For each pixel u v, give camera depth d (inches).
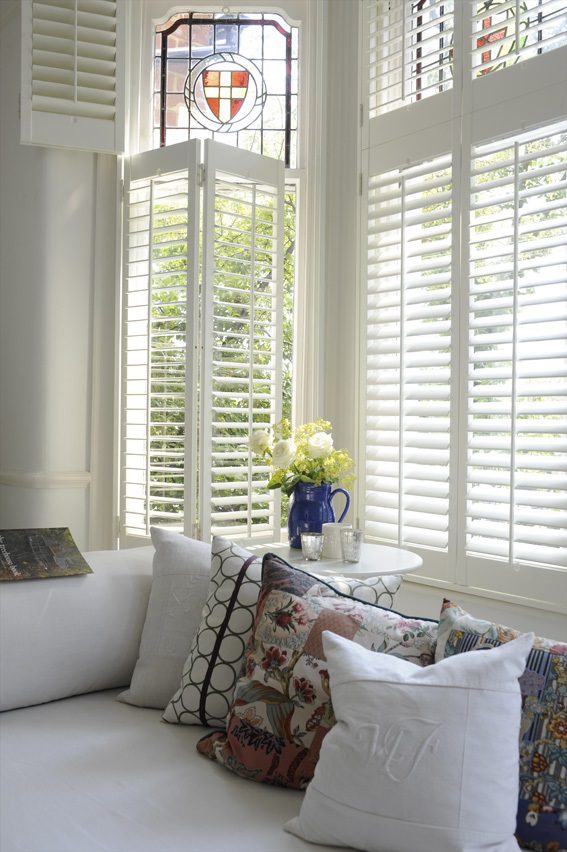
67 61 121.7
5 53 133.6
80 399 127.6
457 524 102.7
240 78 133.5
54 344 125.7
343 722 50.6
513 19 97.4
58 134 121.0
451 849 45.4
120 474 126.6
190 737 65.2
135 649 75.8
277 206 124.0
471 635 55.4
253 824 51.6
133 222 127.1
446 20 106.4
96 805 53.2
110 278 128.4
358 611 60.4
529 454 95.4
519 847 48.2
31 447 125.6
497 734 48.3
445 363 104.4
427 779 46.7
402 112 112.8
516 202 94.8
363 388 117.4
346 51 124.3
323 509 95.7
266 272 125.2
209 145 115.7
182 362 118.3
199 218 117.9
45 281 125.2
